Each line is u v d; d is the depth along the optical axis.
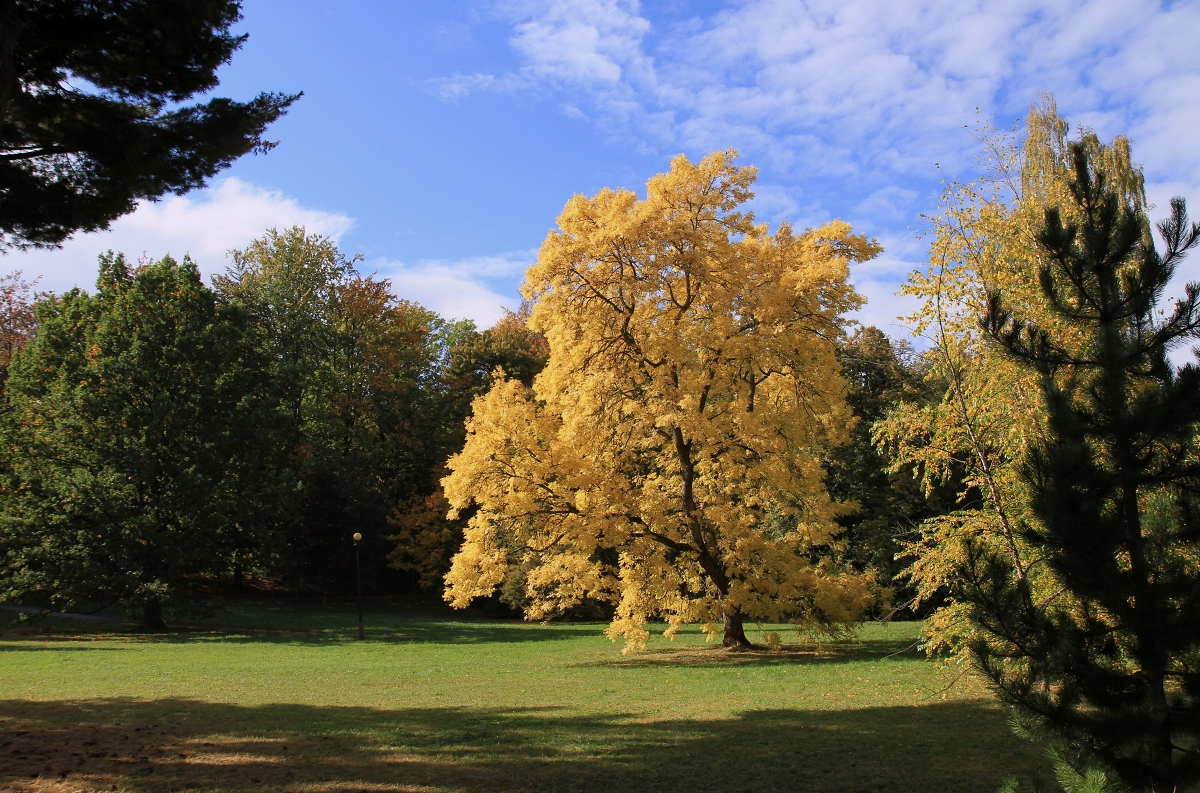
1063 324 8.36
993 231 11.83
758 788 7.82
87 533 28.94
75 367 30.67
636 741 9.97
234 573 45.16
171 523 30.92
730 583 20.42
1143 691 6.28
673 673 17.34
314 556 40.47
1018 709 6.52
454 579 20.41
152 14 8.93
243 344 34.62
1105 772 5.67
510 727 11.01
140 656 22.05
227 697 14.25
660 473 23.89
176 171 10.66
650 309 19.91
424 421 47.00
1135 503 6.74
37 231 10.43
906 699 12.73
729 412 20.00
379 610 41.88
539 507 20.08
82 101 9.62
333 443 44.84
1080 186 7.65
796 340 19.08
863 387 36.12
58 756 9.00
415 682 16.53
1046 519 6.71
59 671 18.34
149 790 7.59
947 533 12.23
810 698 13.11
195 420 31.48
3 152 9.77
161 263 33.81
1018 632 6.67
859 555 32.31
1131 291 7.03
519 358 49.12
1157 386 6.81
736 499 22.75
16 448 30.48
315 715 12.16
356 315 46.56
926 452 12.78
